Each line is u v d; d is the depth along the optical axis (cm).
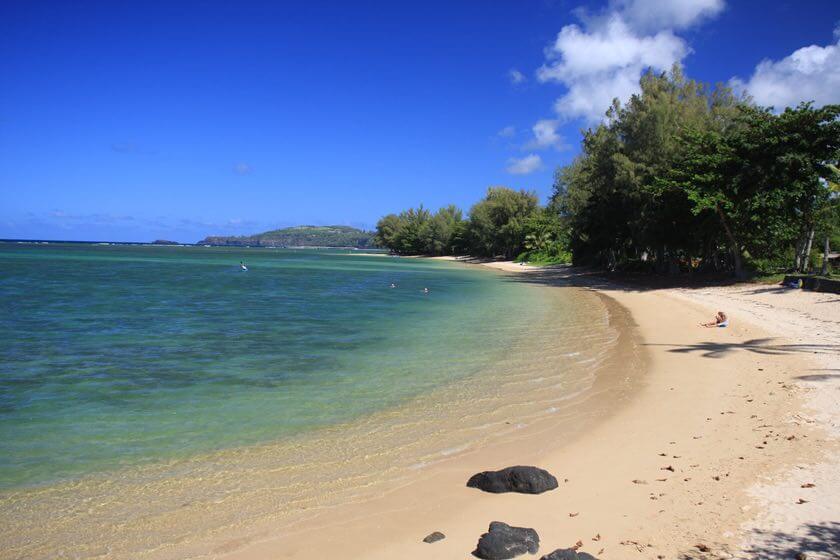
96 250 16625
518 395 1247
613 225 5044
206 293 3878
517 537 583
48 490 757
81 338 1981
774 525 612
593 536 613
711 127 4197
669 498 700
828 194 3241
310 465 848
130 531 646
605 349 1794
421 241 15300
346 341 1981
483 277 6231
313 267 8675
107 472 820
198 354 1723
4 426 1024
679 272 4691
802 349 1595
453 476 803
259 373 1473
